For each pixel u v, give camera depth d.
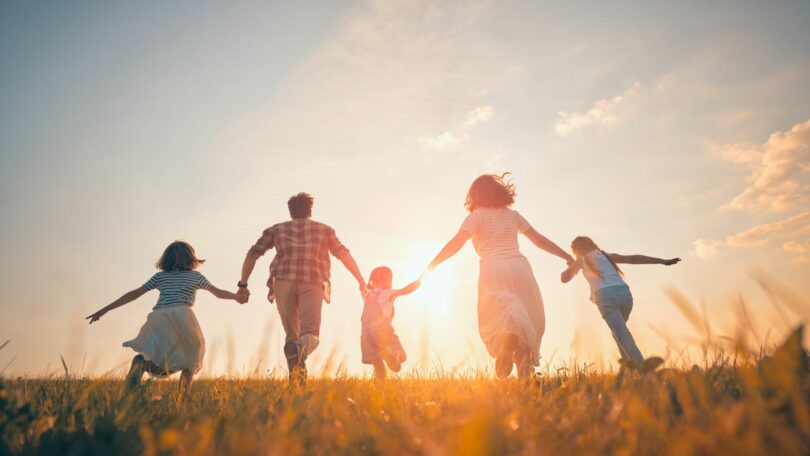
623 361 2.95
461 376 3.46
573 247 6.47
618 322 5.99
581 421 2.09
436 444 1.88
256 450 1.79
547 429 2.08
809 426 1.54
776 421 1.68
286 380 3.93
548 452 1.79
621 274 6.26
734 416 1.61
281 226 6.77
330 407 2.72
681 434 1.78
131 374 4.18
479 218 5.38
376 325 6.89
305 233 6.73
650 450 1.71
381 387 3.50
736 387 2.48
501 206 5.48
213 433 1.98
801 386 2.05
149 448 1.80
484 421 1.76
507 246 5.34
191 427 2.35
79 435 2.17
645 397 2.23
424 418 2.42
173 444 1.86
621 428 1.94
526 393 3.04
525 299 5.18
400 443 1.95
